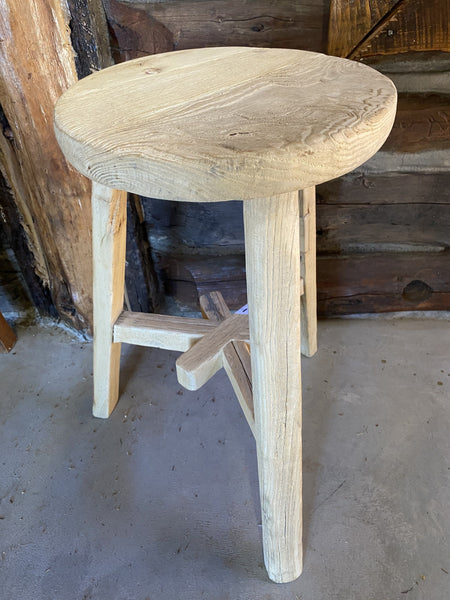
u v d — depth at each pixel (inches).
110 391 40.4
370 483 35.0
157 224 47.3
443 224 44.7
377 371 44.5
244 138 18.7
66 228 41.7
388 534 31.9
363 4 33.9
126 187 19.5
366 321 50.9
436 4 33.8
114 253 33.5
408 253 47.0
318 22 35.6
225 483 35.7
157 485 35.8
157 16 36.0
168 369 46.4
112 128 20.9
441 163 41.1
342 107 21.4
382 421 39.7
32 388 44.7
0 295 51.4
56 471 37.2
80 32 34.8
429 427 39.0
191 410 41.9
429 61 36.4
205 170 17.5
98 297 35.8
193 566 30.8
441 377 43.5
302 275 40.4
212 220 46.3
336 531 32.2
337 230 45.9
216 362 33.2
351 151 19.2
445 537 31.6
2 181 42.2
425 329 49.2
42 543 32.4
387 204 43.9
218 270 49.8
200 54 32.0
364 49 36.0
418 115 38.9
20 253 47.4
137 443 39.1
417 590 29.0
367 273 48.3
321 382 43.6
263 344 22.8
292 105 22.0
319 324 50.8
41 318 52.9
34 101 35.3
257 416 25.1
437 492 34.3
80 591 29.8
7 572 31.0
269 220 20.1
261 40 36.8
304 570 30.3
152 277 50.6
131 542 32.2
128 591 29.7
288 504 27.2
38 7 32.2
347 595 29.0
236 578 30.1
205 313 39.9
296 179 18.3
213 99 23.6
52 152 37.5
